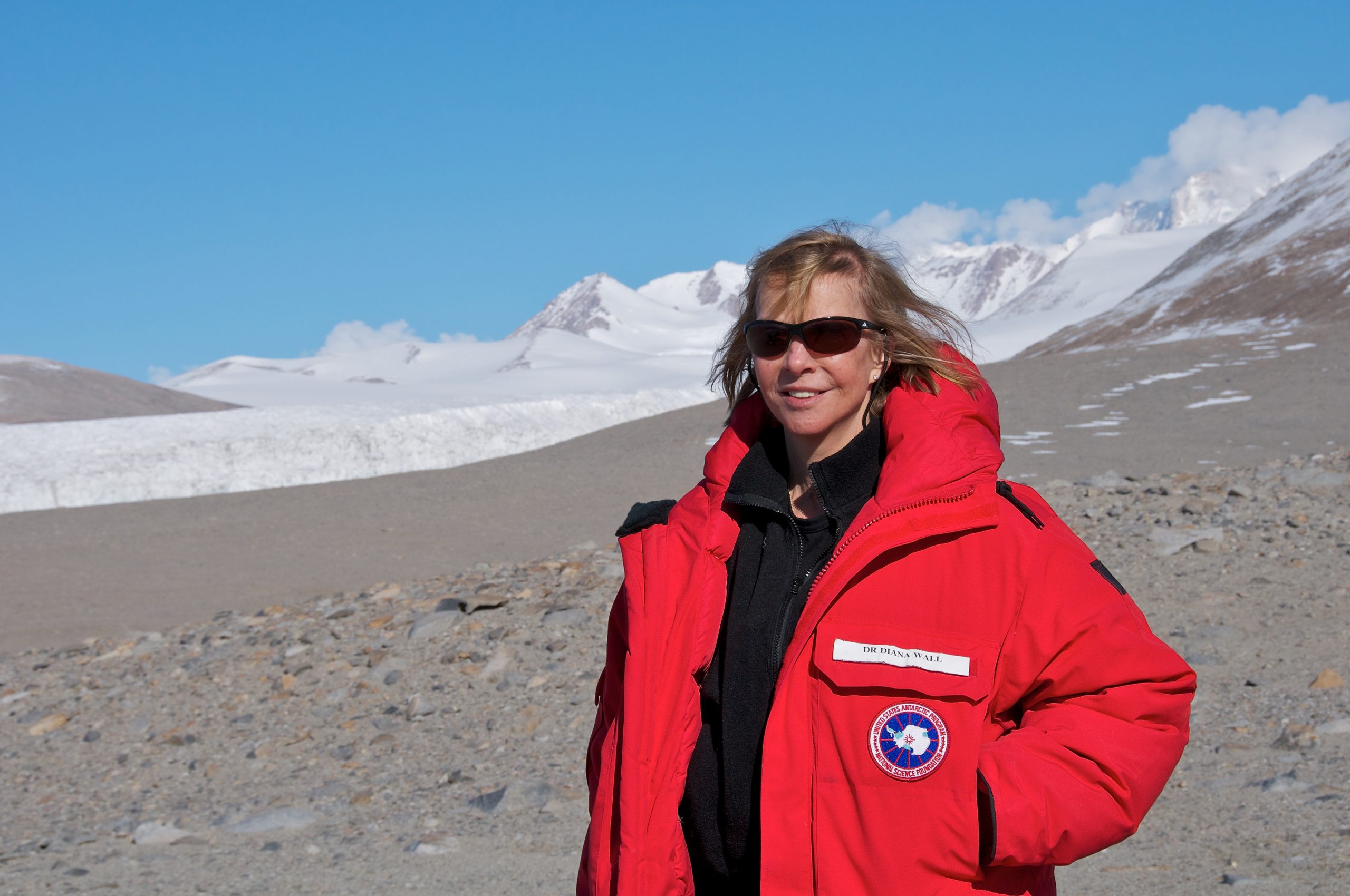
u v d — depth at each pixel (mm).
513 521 15734
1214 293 103438
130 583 13008
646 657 1871
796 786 1662
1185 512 9930
